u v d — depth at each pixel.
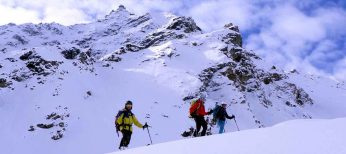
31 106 38.91
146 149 5.56
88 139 34.75
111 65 56.81
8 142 33.03
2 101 39.38
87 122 37.47
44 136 34.53
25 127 35.53
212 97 51.41
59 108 38.62
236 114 48.28
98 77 49.75
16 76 43.84
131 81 50.56
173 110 42.56
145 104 43.38
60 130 35.28
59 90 42.00
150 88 48.41
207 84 53.03
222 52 60.16
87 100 42.12
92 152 32.91
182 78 50.66
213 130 40.28
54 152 32.62
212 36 67.81
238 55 64.06
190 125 39.25
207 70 54.88
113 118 39.62
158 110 42.09
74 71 47.62
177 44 62.12
